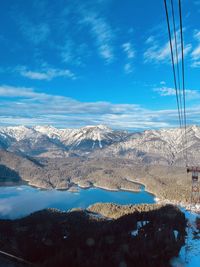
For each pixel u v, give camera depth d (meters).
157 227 183.50
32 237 172.75
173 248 157.25
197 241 174.50
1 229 185.25
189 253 155.88
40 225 197.88
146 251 149.38
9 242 157.75
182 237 177.38
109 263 138.00
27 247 153.12
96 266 135.50
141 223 199.50
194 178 132.25
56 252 147.75
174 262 144.38
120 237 167.12
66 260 138.62
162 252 151.12
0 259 99.06
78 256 142.75
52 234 180.38
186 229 197.25
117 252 147.25
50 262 137.12
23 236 172.12
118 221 194.75
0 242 150.88
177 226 194.88
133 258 142.62
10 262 98.00
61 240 172.00
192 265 142.62
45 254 148.88
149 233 175.38
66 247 157.12
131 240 162.50
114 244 157.62
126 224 190.75
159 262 141.75
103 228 185.12
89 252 149.88
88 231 183.38
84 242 164.00
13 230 186.75
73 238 172.50
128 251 147.88
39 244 159.75
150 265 138.62
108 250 151.00
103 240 163.25
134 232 180.50
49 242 165.50
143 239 162.75
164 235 167.88
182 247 163.88
